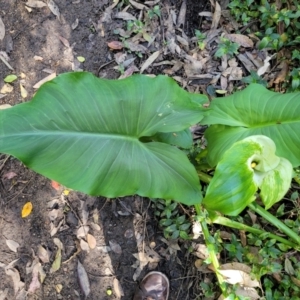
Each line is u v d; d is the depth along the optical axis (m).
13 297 1.33
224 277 1.33
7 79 1.50
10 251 1.36
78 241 1.40
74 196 1.43
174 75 1.62
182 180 0.97
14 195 1.40
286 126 1.11
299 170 1.40
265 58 1.66
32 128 0.85
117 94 0.97
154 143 1.00
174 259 1.42
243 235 1.41
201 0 1.72
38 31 1.57
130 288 1.39
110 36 1.61
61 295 1.36
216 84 1.63
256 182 0.89
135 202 1.44
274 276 1.37
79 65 1.57
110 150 0.93
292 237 1.28
